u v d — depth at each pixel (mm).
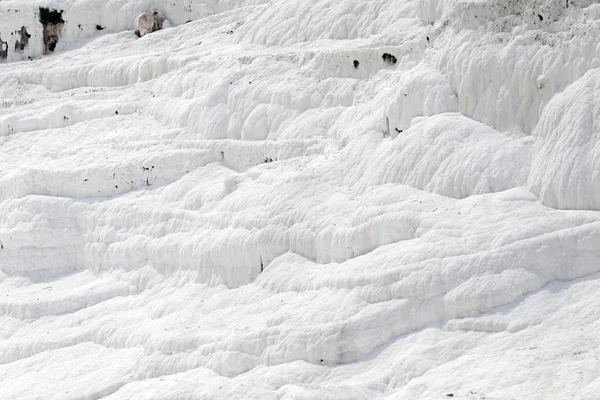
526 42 48906
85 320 57500
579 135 43875
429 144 49938
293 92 65188
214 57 75312
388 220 47125
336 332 42688
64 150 72562
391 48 62031
